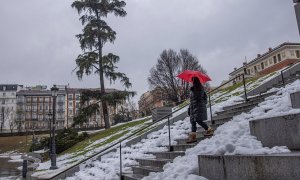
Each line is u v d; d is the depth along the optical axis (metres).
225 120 10.49
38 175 14.52
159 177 6.29
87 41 28.56
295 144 4.44
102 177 10.74
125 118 53.50
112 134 22.58
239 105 12.20
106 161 13.13
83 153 18.84
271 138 4.88
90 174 12.33
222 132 7.43
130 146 14.48
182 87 58.00
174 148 9.47
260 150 4.43
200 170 5.18
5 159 41.94
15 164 31.02
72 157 19.28
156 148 11.43
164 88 59.34
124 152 13.56
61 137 30.48
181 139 10.51
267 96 11.37
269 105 8.82
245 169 4.20
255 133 5.30
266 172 3.89
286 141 4.59
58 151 27.36
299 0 6.43
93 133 30.50
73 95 120.19
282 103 7.79
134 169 9.23
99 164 13.03
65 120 116.88
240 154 4.49
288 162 3.64
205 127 8.61
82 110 28.12
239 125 6.54
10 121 110.19
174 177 5.70
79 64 27.80
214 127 10.24
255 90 15.02
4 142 70.25
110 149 14.45
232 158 4.42
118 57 29.33
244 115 8.30
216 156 4.75
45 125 116.06
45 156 29.73
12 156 49.03
